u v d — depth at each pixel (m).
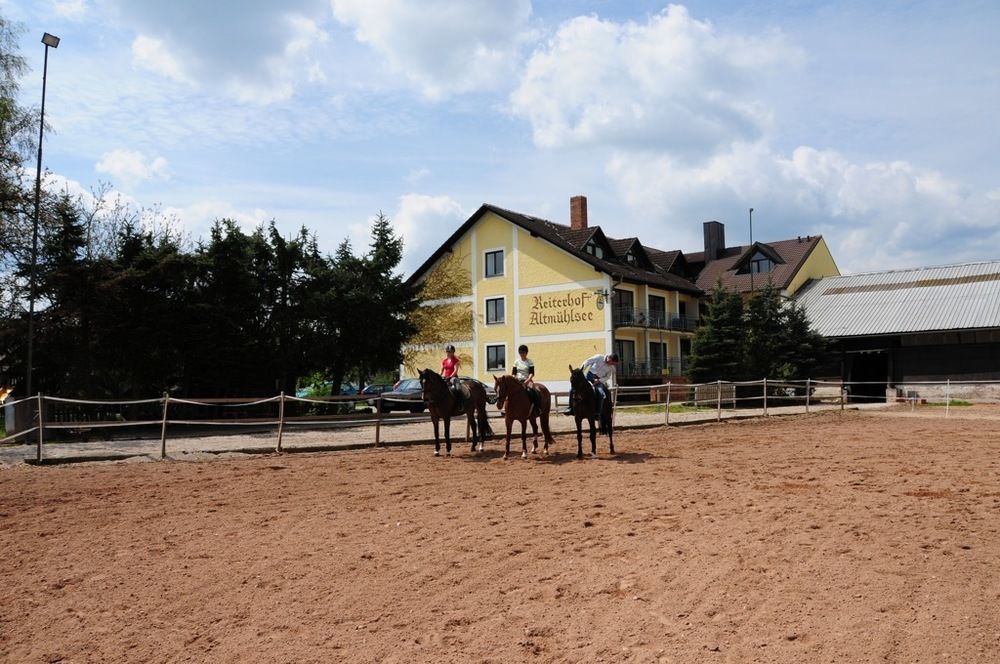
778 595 6.89
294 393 30.53
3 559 8.76
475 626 6.69
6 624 7.05
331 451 17.42
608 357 15.91
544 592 7.37
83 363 25.22
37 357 24.84
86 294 25.00
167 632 6.82
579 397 15.09
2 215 25.84
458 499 11.51
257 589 7.74
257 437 21.59
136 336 25.00
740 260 56.84
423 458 15.88
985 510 9.66
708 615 6.60
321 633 6.70
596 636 6.36
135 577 8.14
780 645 5.94
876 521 9.20
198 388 27.19
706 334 39.59
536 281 46.62
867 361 47.19
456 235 49.25
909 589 6.84
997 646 5.71
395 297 31.27
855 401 42.44
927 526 8.88
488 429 17.42
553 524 9.76
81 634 6.82
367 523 10.12
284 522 10.23
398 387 39.25
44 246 25.50
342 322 29.28
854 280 51.97
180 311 26.05
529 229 46.12
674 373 50.44
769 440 18.84
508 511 10.59
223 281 27.19
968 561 7.53
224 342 26.31
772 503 10.48
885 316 43.31
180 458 15.94
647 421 24.48
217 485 12.84
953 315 40.72
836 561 7.70
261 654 6.34
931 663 5.51
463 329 48.41
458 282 49.41
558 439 19.48
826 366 44.25
